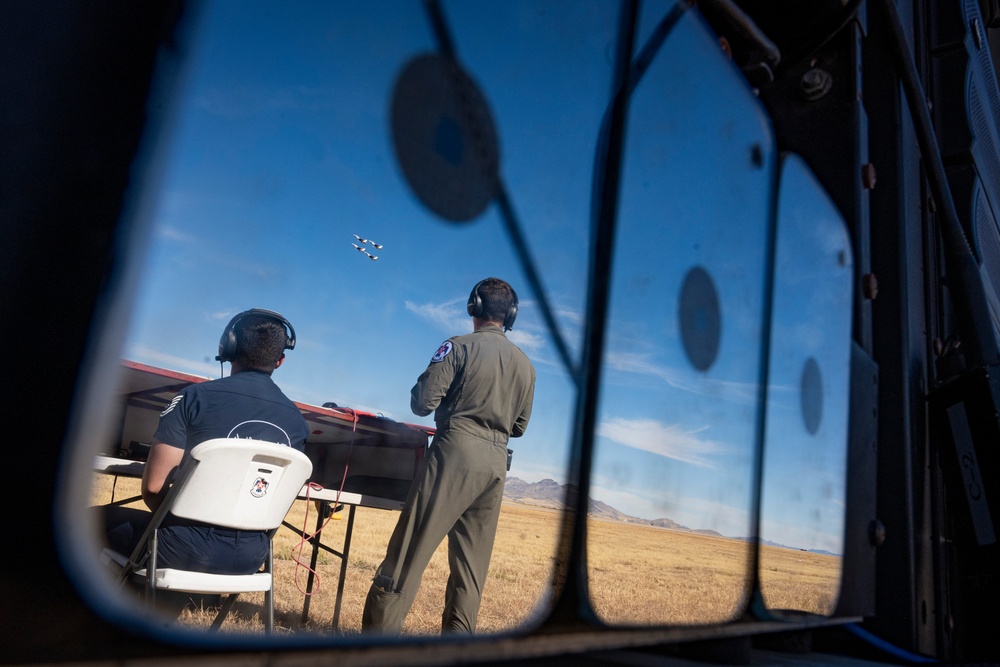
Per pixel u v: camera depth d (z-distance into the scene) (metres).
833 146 2.15
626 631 0.86
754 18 2.09
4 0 0.51
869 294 2.10
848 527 1.68
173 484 1.48
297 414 1.80
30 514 0.46
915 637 1.91
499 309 2.13
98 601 0.46
